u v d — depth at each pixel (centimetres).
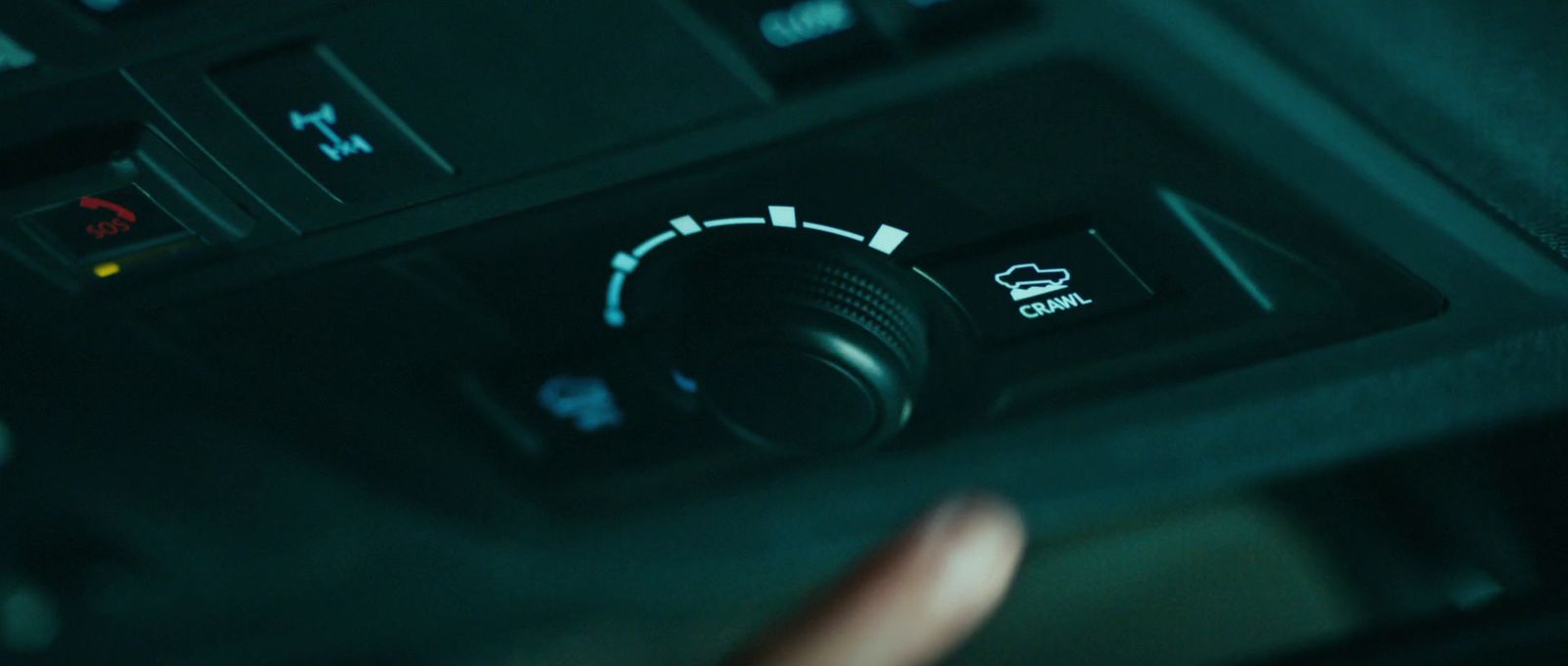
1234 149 31
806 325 34
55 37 31
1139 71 30
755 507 42
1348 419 38
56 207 33
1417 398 37
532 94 31
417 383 39
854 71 30
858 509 42
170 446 43
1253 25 29
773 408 35
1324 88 30
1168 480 40
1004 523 31
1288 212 32
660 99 31
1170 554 45
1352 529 42
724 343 35
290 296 36
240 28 30
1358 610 42
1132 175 32
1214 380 37
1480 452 38
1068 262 34
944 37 30
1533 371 36
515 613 49
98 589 47
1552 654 37
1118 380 37
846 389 35
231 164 32
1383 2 29
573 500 42
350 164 32
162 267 35
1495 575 40
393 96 31
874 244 34
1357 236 33
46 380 40
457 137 32
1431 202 32
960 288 34
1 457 43
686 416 39
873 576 30
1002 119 31
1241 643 43
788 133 31
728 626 50
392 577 47
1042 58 30
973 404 38
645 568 46
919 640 30
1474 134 31
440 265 35
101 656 48
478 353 38
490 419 40
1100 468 40
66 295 36
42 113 32
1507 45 30
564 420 39
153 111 32
